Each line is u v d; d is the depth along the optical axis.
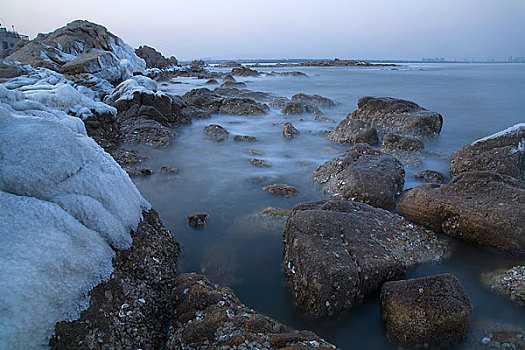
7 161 3.24
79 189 3.57
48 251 2.77
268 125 14.01
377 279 3.97
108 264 3.34
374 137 10.77
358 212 5.05
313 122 14.62
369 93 25.06
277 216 5.75
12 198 3.02
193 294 3.33
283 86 30.78
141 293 3.45
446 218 5.20
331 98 22.44
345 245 4.21
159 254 4.17
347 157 7.73
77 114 9.38
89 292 3.01
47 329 2.55
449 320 3.25
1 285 2.37
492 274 4.30
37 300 2.54
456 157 8.02
